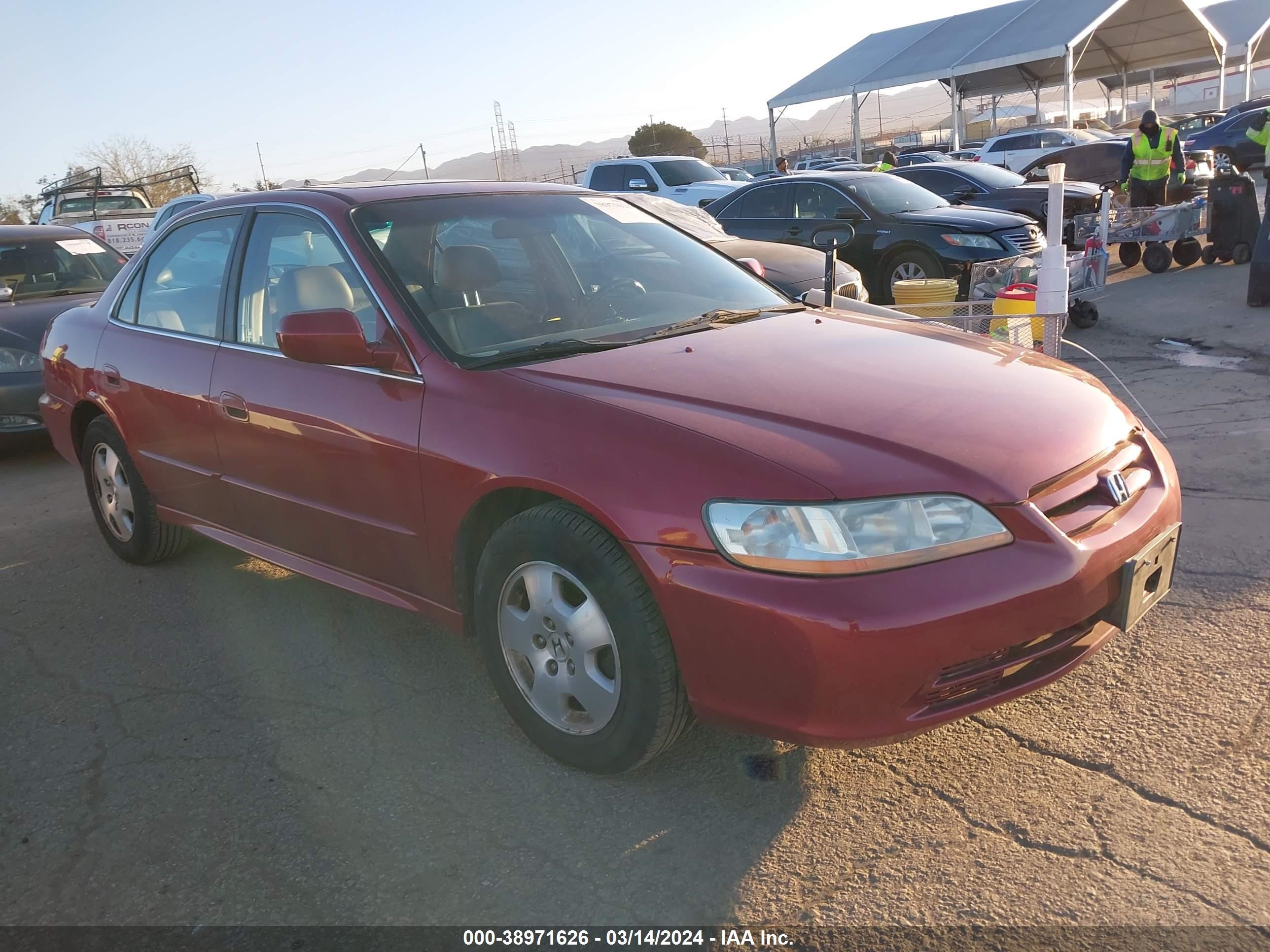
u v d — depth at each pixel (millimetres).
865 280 10688
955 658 2230
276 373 3396
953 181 13812
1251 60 36688
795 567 2238
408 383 2994
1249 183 11445
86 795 2867
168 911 2381
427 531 2953
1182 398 6160
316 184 3975
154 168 48844
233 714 3270
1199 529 4125
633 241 3871
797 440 2416
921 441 2420
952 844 2432
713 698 2391
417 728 3117
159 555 4543
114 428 4328
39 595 4395
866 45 33875
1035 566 2307
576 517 2582
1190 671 3086
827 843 2469
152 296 4191
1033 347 5473
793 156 57156
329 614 4012
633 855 2475
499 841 2557
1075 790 2590
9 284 7629
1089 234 9633
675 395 2648
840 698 2229
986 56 27984
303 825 2668
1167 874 2271
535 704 2828
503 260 3408
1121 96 46125
